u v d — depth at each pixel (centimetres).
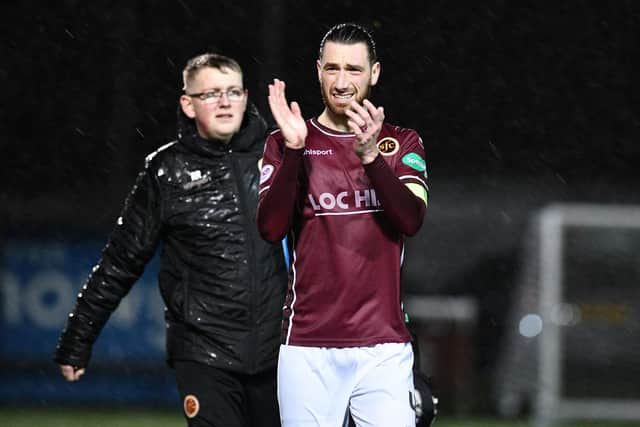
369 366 1403
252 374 1694
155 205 1728
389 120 5062
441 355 4212
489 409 4512
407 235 1382
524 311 4675
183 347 1706
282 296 1709
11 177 4962
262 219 1381
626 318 4322
